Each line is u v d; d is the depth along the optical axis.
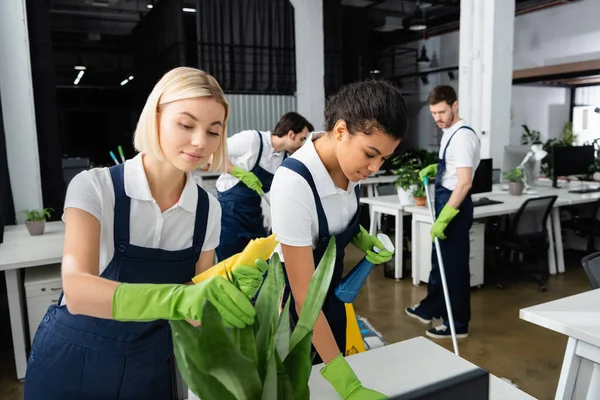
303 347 0.71
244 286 0.88
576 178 5.73
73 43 10.06
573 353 1.51
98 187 1.06
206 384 0.66
